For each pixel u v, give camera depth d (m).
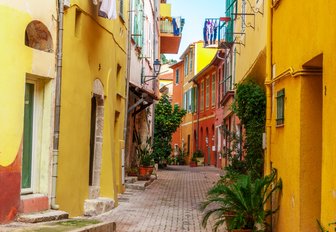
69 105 10.75
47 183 9.83
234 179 12.54
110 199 13.73
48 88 9.82
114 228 9.90
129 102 21.50
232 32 20.58
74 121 11.05
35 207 9.32
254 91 13.94
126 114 18.08
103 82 13.60
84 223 9.00
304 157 7.90
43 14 9.35
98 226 8.86
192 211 14.15
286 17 9.20
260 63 14.02
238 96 14.18
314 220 7.82
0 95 8.30
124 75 17.52
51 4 9.63
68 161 10.76
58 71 9.93
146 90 21.23
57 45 9.93
